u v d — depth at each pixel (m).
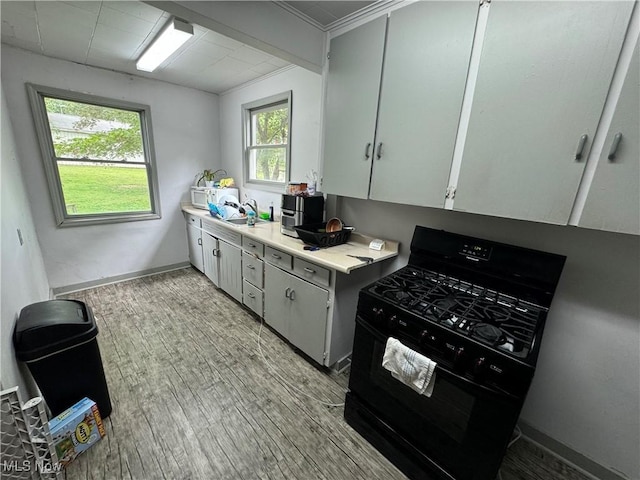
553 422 1.46
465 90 1.26
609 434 1.31
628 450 1.27
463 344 1.04
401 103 1.50
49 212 2.73
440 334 1.10
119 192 3.18
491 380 0.99
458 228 1.67
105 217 3.11
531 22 1.04
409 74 1.44
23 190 2.34
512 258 1.39
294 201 2.20
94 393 1.46
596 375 1.31
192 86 3.37
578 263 1.29
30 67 2.42
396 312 1.24
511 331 1.10
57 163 2.74
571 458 1.42
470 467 1.10
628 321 1.20
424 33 1.35
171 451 1.38
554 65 1.01
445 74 1.31
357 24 1.71
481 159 1.24
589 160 0.98
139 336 2.28
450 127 1.33
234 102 3.41
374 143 1.67
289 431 1.52
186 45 2.21
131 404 1.64
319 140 2.33
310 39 1.85
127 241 3.28
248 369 1.97
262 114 3.16
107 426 1.50
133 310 2.67
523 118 1.10
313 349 1.96
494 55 1.14
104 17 1.82
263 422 1.57
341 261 1.68
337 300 1.78
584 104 0.96
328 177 1.98
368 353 1.39
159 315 2.61
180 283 3.32
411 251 1.77
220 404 1.67
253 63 2.56
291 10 1.70
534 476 1.37
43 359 1.28
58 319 1.33
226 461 1.35
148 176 3.35
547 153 1.06
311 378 1.92
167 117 3.30
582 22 0.93
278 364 2.04
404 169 1.54
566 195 1.04
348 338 1.99
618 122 0.90
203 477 1.28
